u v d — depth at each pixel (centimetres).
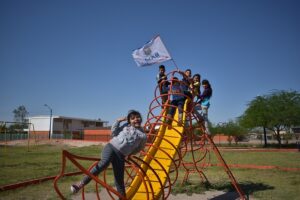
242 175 1441
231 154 2917
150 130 819
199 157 2573
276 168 1722
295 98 4278
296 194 997
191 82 963
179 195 1005
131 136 568
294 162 2067
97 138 6141
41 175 1355
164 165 779
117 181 566
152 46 1040
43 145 3969
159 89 970
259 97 4438
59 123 7312
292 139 6044
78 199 918
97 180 522
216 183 1204
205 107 1048
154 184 734
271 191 1048
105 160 555
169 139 865
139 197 698
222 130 5322
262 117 4206
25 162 1881
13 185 1066
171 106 873
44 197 927
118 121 598
